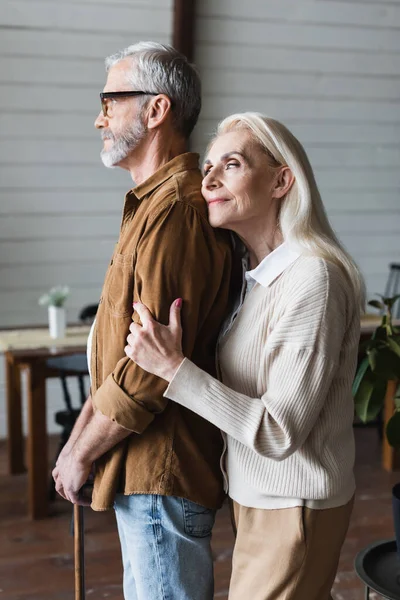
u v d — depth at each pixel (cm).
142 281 164
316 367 154
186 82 181
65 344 377
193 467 173
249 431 154
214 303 173
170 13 483
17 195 477
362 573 207
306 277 158
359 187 555
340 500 167
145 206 175
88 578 305
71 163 484
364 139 550
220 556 324
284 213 167
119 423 163
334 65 530
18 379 416
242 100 518
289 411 153
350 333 167
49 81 470
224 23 500
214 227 171
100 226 497
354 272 166
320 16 517
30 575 307
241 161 165
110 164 187
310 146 539
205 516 177
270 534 165
